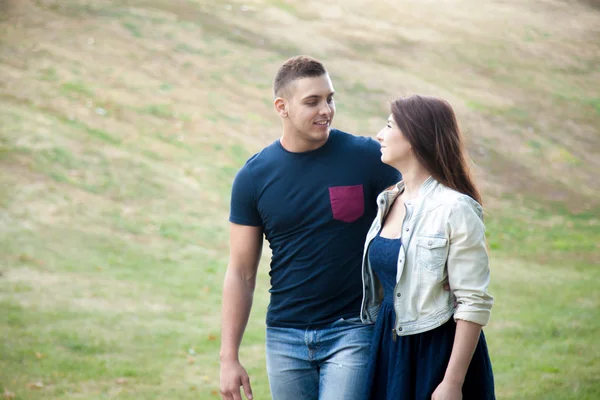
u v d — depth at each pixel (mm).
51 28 30547
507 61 38062
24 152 20922
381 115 29438
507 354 12320
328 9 40219
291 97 5250
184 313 14555
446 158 4645
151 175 21766
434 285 4555
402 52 36656
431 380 4574
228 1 38250
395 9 42062
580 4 46625
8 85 25062
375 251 4867
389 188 5164
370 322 5246
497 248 21375
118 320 13688
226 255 18406
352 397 5164
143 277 16297
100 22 32188
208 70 30484
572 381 10734
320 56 34000
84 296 14719
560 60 39281
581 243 22391
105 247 17562
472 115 31484
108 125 24203
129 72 28531
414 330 4645
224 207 21156
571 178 28312
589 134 32375
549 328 14023
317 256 5320
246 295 5656
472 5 44531
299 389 5496
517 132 31016
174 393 10586
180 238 18828
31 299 14172
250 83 30328
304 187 5332
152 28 32875
